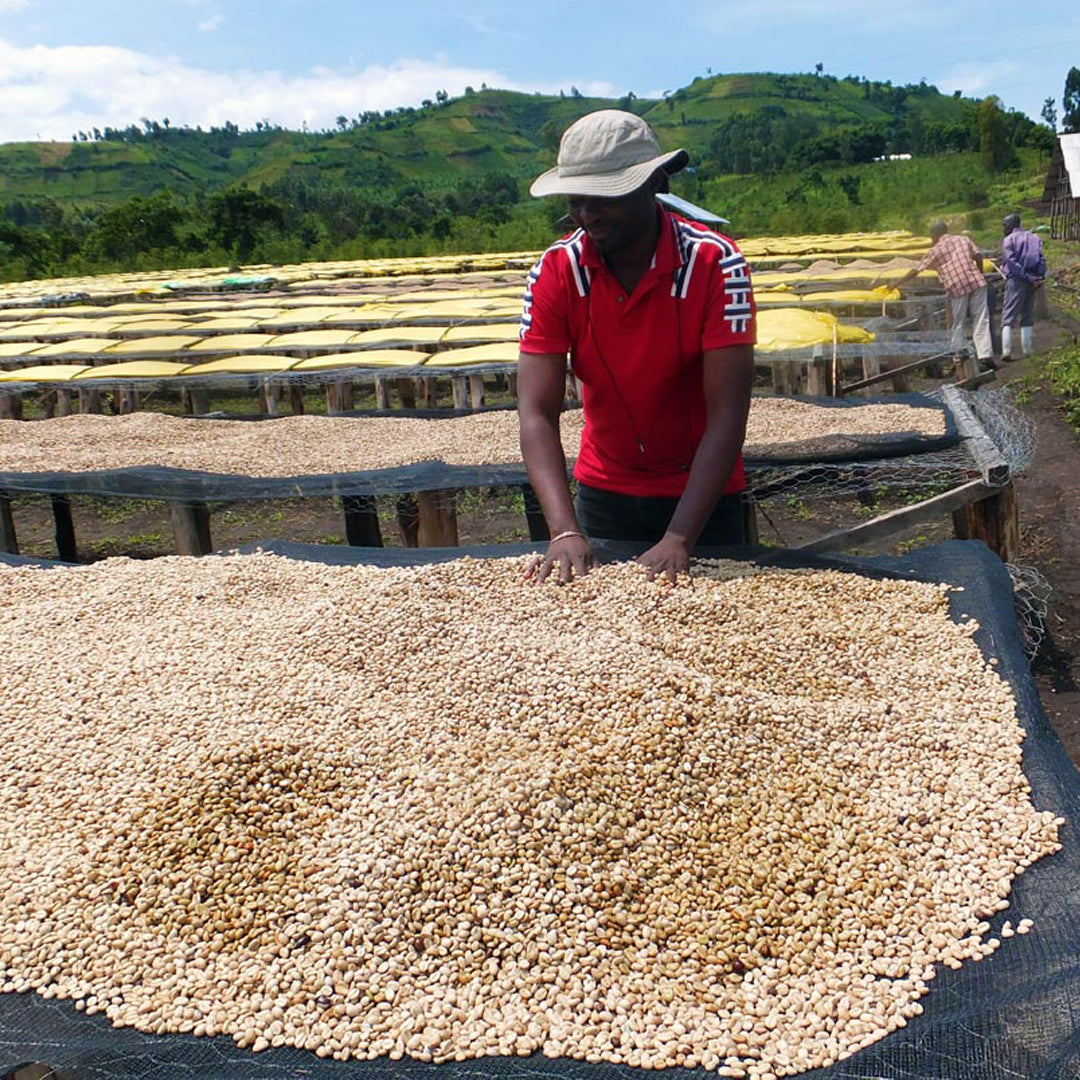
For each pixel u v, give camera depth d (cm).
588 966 193
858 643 296
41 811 244
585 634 287
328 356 877
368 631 298
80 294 1614
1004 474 422
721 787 230
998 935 194
